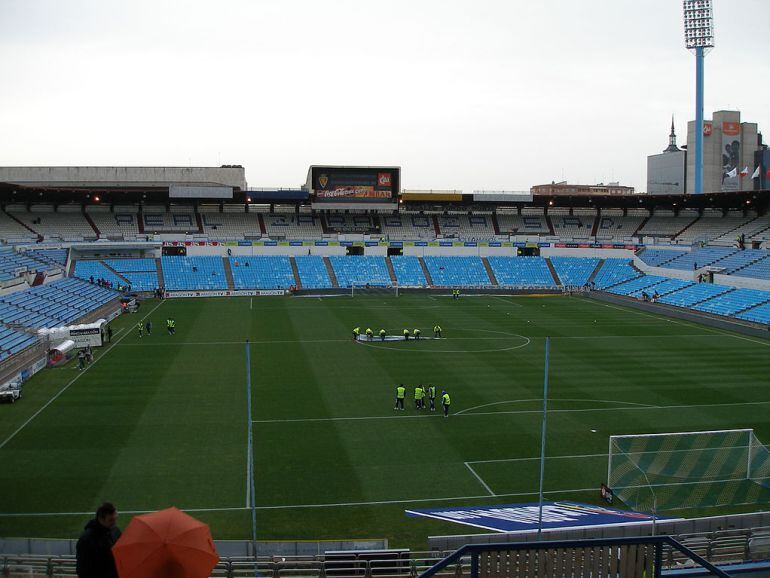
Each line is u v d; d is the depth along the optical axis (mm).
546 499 28469
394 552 20734
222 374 49406
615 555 9961
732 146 162500
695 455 33156
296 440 35438
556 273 113812
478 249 117125
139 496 28250
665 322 76750
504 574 9711
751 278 85438
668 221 125312
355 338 64125
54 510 26797
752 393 45250
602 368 52500
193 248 107125
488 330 70250
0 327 56062
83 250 99938
